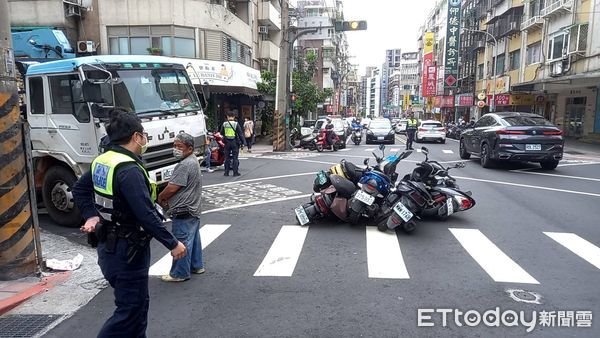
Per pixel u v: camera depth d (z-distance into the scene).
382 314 4.25
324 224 7.65
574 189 10.80
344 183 7.35
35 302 4.71
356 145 26.89
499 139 13.73
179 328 4.04
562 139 13.62
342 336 3.86
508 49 37.53
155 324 4.12
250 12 29.52
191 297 4.71
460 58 55.16
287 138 22.48
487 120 15.36
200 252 5.40
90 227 3.18
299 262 5.74
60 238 7.12
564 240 6.68
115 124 3.17
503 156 13.63
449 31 53.47
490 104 40.25
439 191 7.79
